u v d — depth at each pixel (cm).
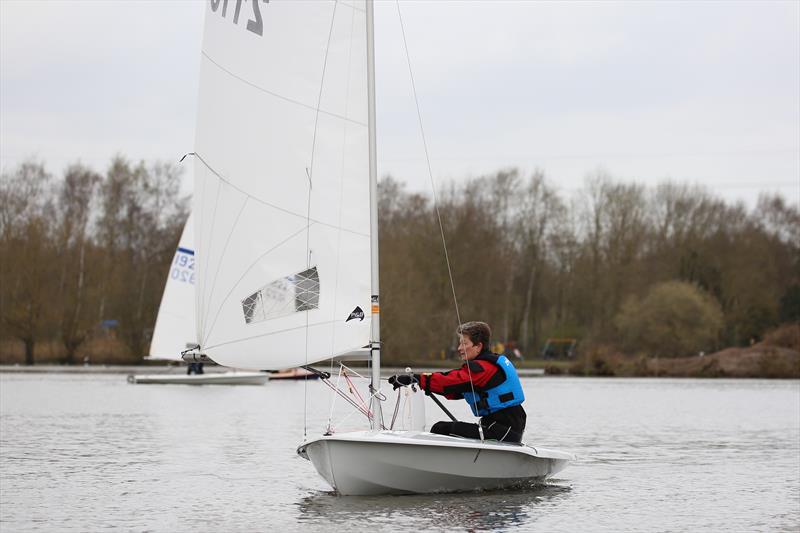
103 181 9688
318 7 1582
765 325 8562
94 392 4962
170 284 5503
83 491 1697
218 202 1634
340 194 1555
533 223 9300
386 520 1370
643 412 3809
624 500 1605
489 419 1549
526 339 9369
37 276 8144
